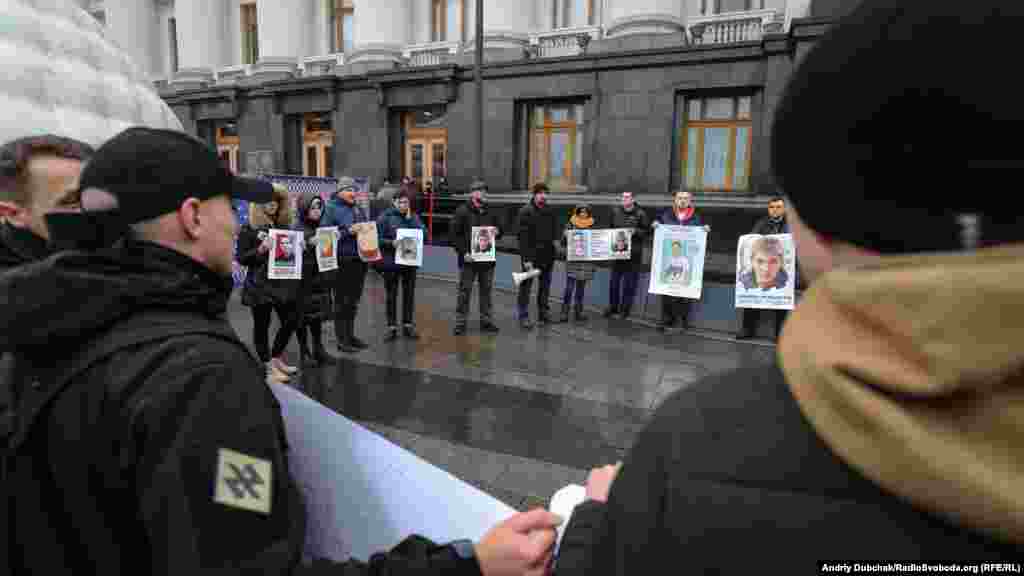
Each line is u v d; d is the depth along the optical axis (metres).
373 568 0.82
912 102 0.36
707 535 0.44
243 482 0.74
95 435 0.74
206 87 20.62
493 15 14.96
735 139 12.72
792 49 11.16
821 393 0.40
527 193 14.23
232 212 0.98
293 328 5.04
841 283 0.39
